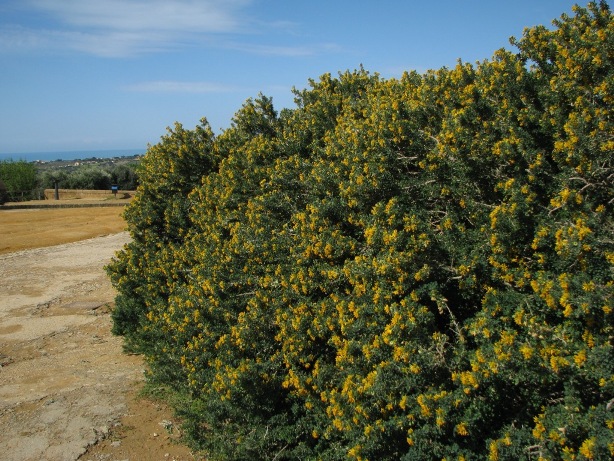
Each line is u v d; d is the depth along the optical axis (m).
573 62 3.45
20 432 4.99
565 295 2.68
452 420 2.82
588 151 3.06
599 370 2.50
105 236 18.80
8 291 11.15
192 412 4.72
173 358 5.26
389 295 3.42
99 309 9.71
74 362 7.08
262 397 3.97
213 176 6.77
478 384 2.72
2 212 26.58
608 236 2.82
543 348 2.64
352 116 5.30
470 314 3.52
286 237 4.62
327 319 3.73
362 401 3.17
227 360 4.27
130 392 5.88
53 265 13.66
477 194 3.66
